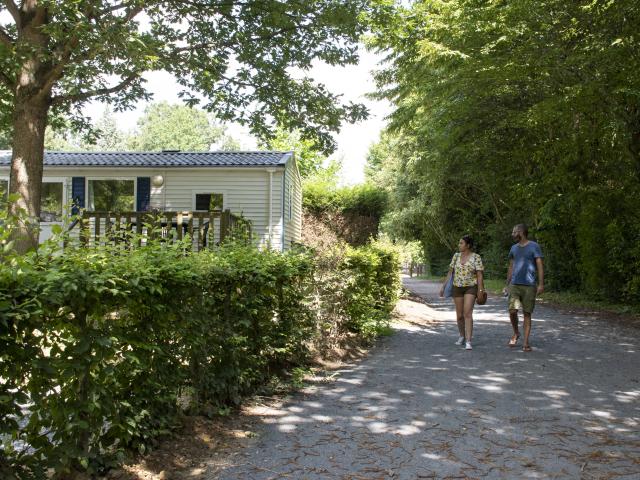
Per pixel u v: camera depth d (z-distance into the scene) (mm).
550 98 12461
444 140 16578
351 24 13836
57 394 3016
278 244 17734
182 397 4574
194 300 4387
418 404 5379
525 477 3621
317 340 7480
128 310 3562
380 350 8586
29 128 12289
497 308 16219
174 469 3701
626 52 11234
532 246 8578
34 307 2668
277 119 15609
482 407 5273
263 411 5109
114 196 18016
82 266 3094
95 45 10789
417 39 14141
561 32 11930
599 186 14781
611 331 10773
